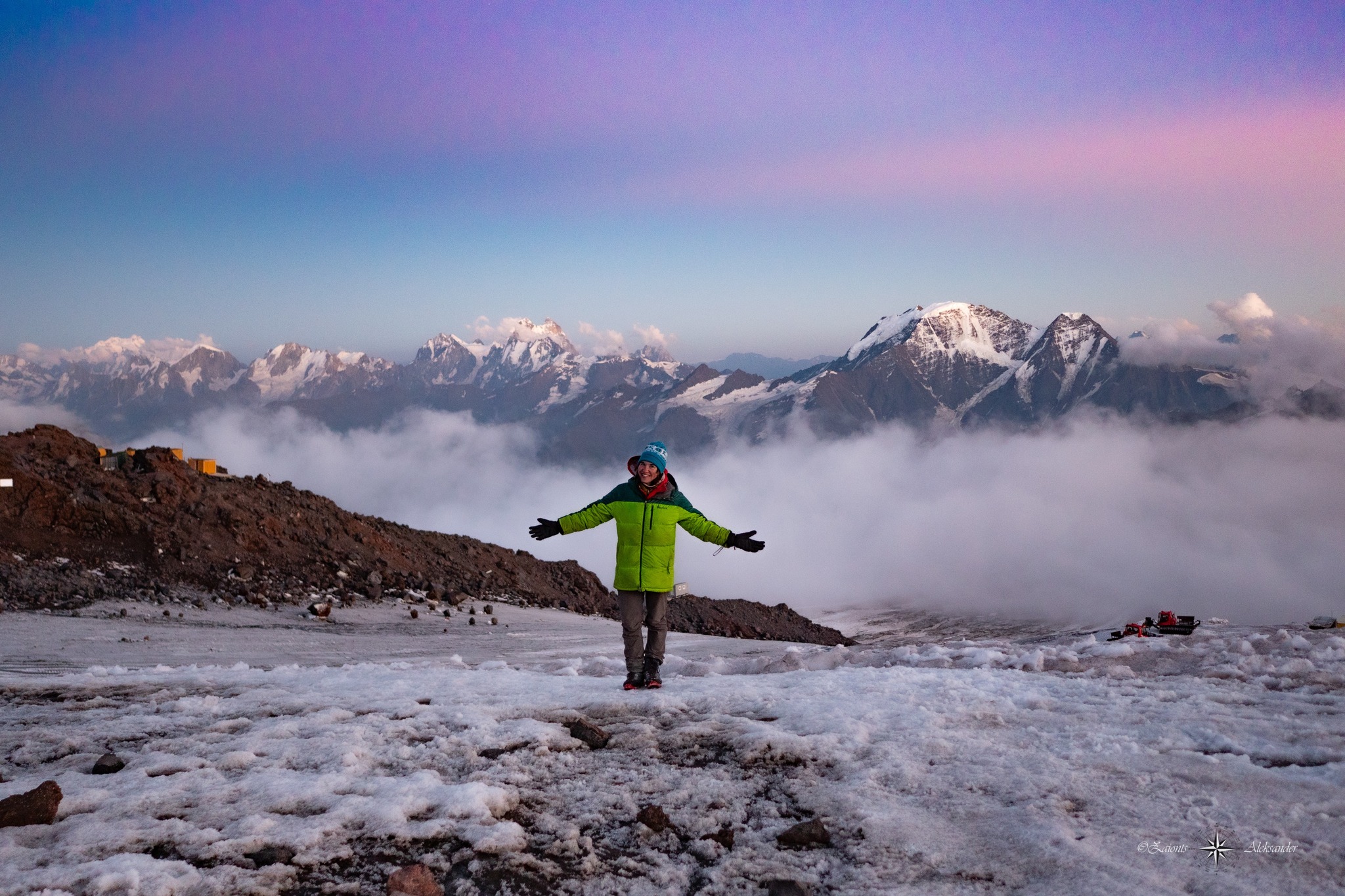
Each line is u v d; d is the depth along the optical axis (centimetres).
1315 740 479
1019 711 580
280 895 321
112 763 471
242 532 2773
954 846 360
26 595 1981
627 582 738
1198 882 313
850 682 704
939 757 475
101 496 2567
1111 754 464
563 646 2053
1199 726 513
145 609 2048
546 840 381
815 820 381
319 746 512
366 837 374
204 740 534
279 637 1872
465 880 338
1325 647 862
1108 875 320
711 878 344
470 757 492
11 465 2434
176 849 357
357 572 2895
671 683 775
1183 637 1005
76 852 348
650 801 430
